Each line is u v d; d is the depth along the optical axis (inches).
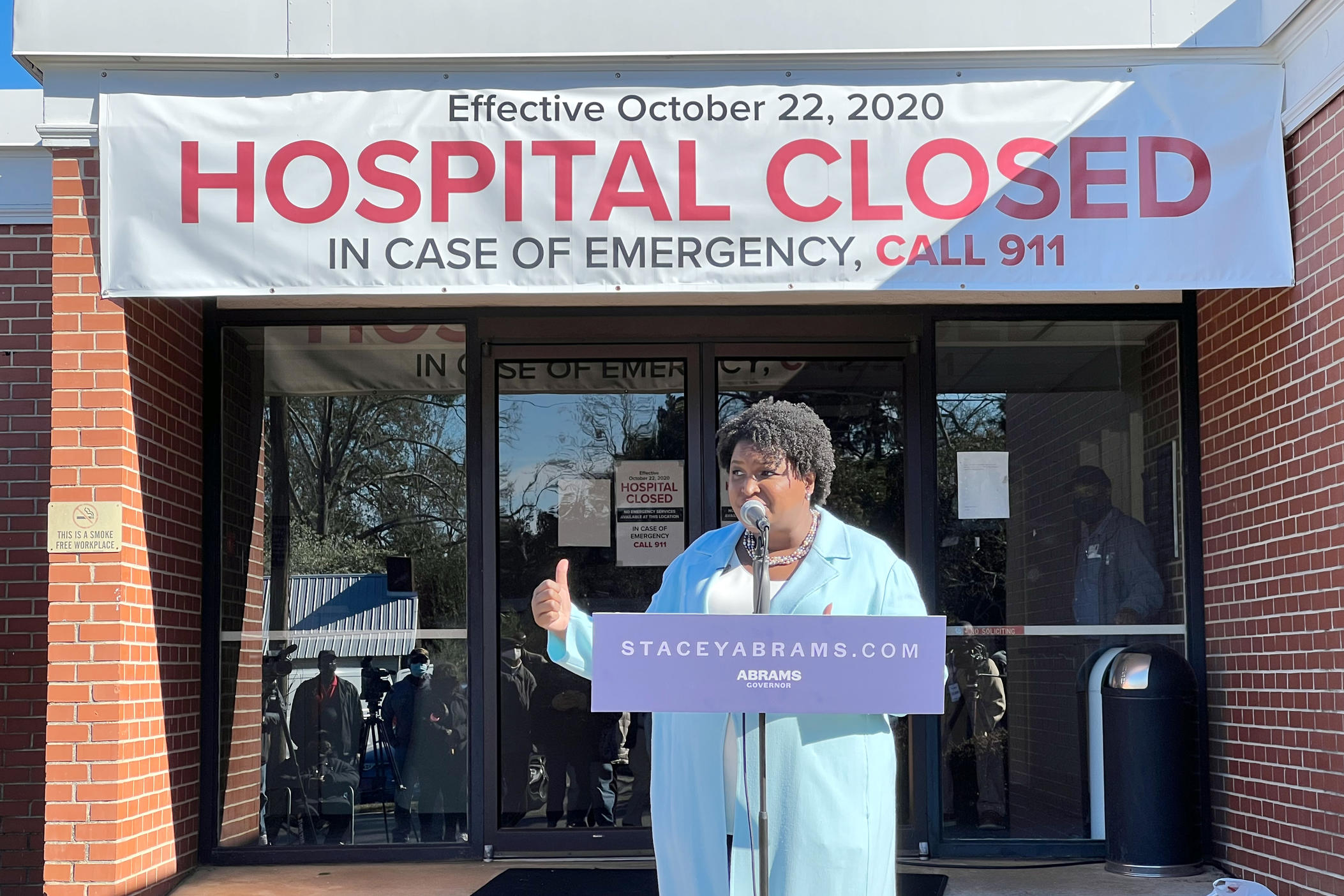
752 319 268.1
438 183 217.3
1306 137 211.5
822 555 122.9
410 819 257.6
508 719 264.1
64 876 212.8
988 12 218.4
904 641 111.7
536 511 268.8
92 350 221.6
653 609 130.3
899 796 258.1
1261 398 227.9
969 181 217.0
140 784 225.1
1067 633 258.8
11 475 261.6
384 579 263.0
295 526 263.3
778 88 219.0
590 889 230.2
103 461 220.5
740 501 122.0
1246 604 233.9
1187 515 256.1
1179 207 215.9
